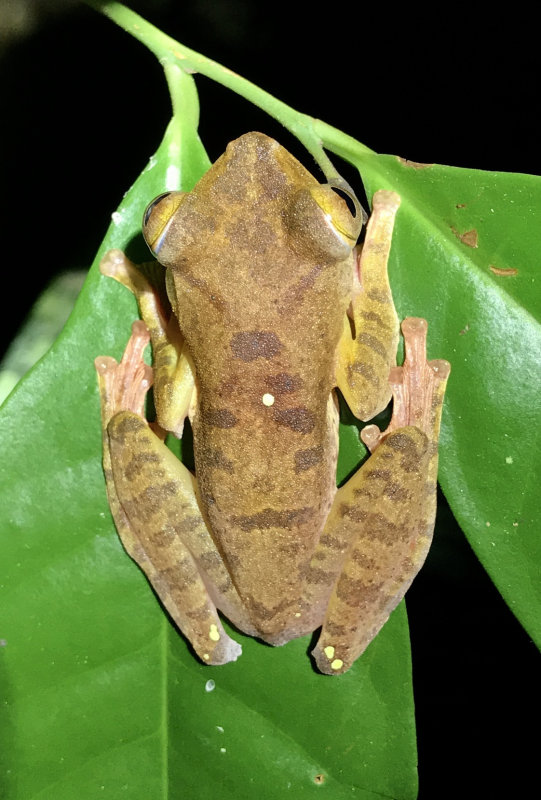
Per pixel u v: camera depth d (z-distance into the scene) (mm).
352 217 245
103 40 313
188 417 260
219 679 254
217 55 318
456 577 312
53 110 314
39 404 252
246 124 313
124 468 252
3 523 252
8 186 313
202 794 253
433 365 250
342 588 250
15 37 310
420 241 251
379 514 250
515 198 248
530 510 248
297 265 244
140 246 255
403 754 251
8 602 252
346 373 251
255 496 247
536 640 246
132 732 253
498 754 310
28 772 251
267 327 244
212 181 246
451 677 314
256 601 250
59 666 253
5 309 318
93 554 254
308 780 252
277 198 245
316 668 254
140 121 316
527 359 248
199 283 245
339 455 255
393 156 252
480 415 249
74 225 316
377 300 252
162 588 252
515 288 249
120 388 255
